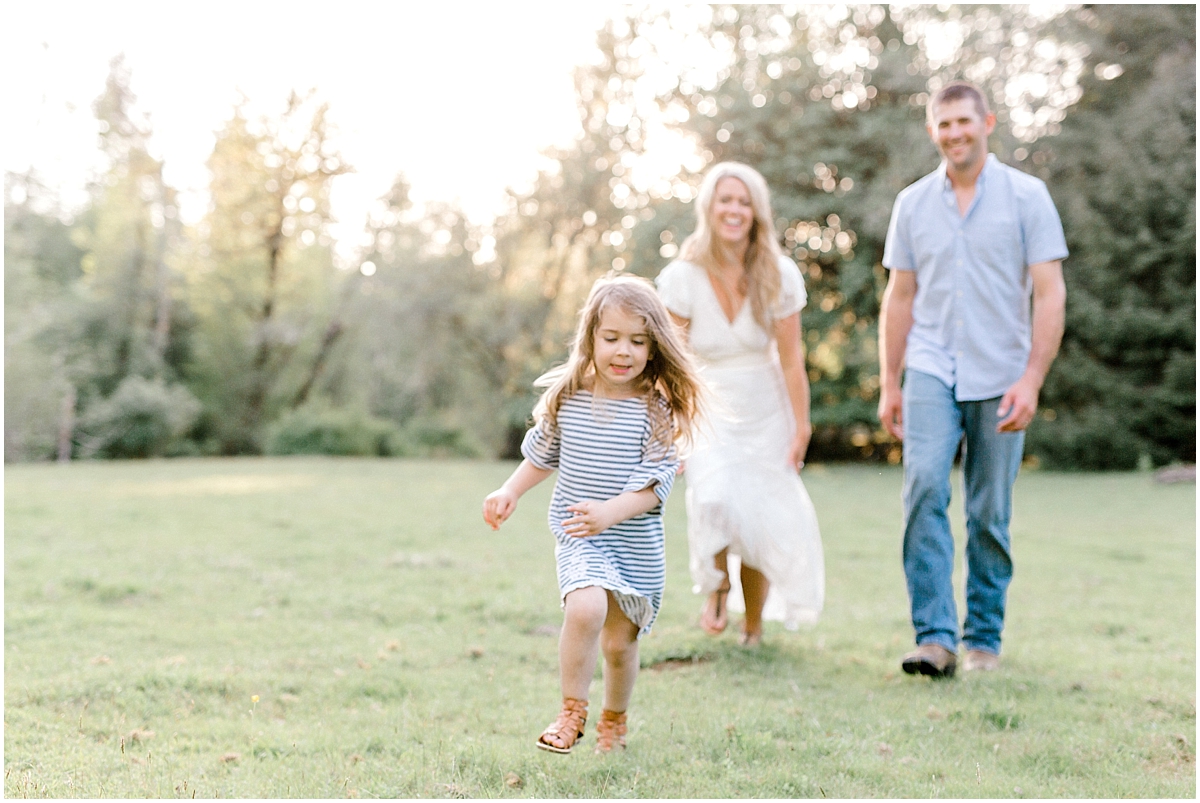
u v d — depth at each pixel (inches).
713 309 159.9
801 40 869.2
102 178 1137.4
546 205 995.9
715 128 835.4
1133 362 730.2
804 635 177.6
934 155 741.3
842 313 834.8
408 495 459.2
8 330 940.0
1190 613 200.8
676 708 126.3
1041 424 737.0
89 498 422.6
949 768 105.0
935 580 149.9
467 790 96.2
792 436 165.5
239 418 1150.3
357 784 97.9
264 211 1123.9
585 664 103.0
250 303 1151.0
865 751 110.7
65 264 1184.8
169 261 1111.0
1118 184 713.0
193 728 117.1
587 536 107.3
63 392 945.5
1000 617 154.5
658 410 114.6
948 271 157.6
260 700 129.8
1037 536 331.6
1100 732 118.0
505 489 115.0
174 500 419.5
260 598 201.9
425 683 138.4
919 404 156.0
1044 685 140.6
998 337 155.3
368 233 1113.4
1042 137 741.3
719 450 159.6
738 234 158.6
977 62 748.0
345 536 304.2
